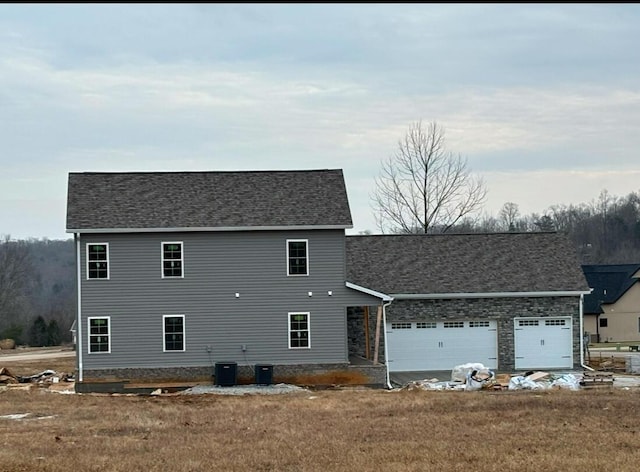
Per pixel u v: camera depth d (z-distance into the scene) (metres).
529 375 34.88
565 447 17.80
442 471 15.28
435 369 39.06
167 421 23.06
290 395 29.91
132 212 34.94
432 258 41.25
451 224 64.38
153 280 34.41
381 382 34.72
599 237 114.31
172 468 16.02
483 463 16.03
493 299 39.44
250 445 18.64
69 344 82.31
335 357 34.91
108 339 34.09
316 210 35.44
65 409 26.20
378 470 15.51
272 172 38.22
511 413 23.62
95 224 34.12
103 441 19.52
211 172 38.00
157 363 34.22
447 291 39.03
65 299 120.12
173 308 34.41
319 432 20.50
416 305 39.09
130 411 25.44
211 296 34.59
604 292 70.00
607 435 19.39
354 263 40.75
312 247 35.12
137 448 18.42
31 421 23.47
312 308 34.97
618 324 69.81
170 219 34.69
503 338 39.38
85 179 36.94
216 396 29.94
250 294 34.78
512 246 42.31
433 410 24.64
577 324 39.84
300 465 16.12
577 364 39.75
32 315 100.38
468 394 29.22
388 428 21.03
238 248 34.84
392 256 41.34
